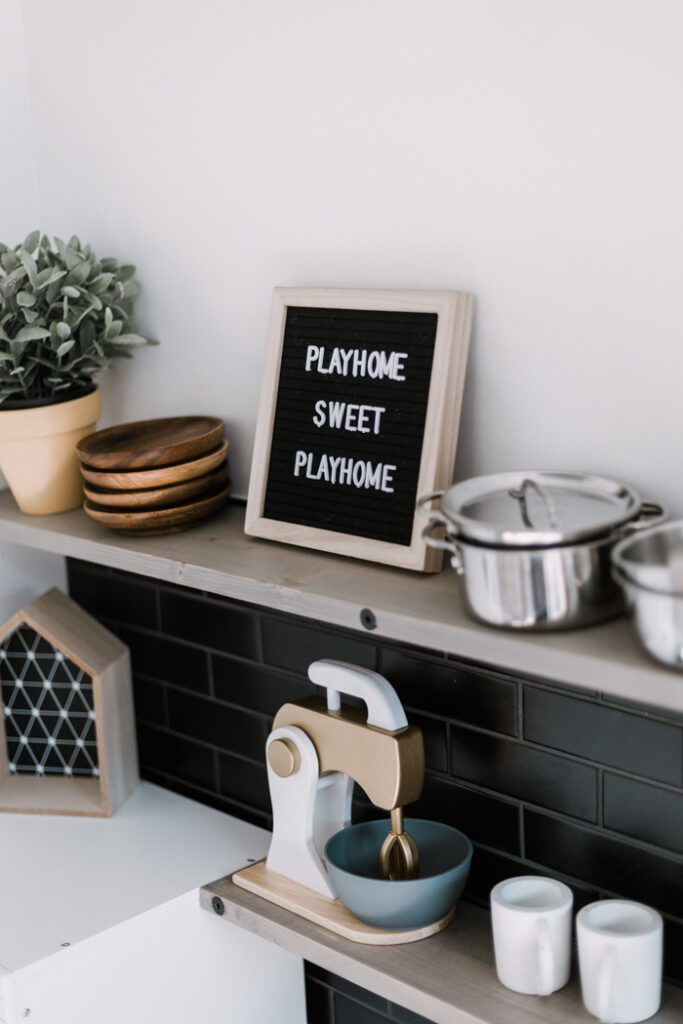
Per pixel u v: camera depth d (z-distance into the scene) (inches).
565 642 43.0
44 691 74.9
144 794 75.6
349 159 57.6
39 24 72.5
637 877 52.8
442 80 52.6
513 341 53.1
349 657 63.7
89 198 73.0
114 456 61.1
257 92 61.1
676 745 50.0
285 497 59.1
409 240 56.0
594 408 50.8
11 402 66.2
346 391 56.4
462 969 52.2
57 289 65.7
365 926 55.5
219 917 64.2
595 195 48.6
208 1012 64.7
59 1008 57.6
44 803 73.0
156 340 71.2
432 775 60.7
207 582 56.2
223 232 65.2
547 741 55.0
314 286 60.5
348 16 55.7
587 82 47.7
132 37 67.0
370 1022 67.7
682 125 45.3
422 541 52.2
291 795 59.6
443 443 52.8
